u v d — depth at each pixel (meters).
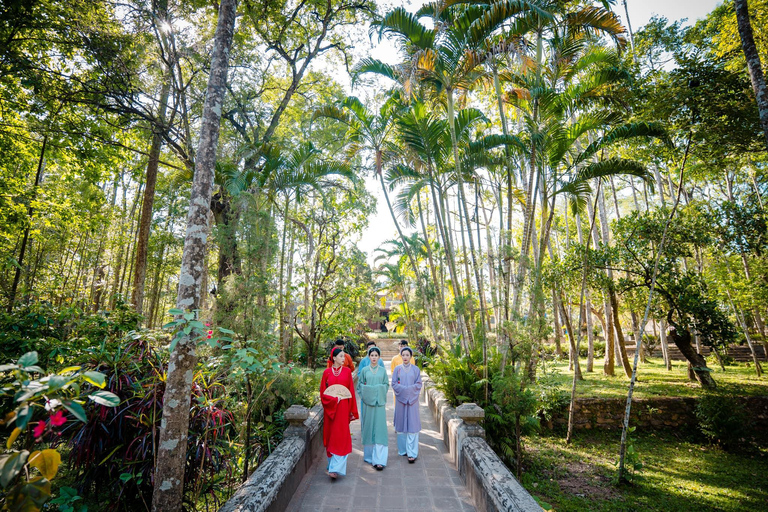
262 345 4.43
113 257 16.36
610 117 7.96
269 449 4.96
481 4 6.98
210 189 3.55
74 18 7.91
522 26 7.31
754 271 12.31
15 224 8.65
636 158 9.66
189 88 10.77
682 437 9.16
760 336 14.98
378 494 4.26
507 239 6.71
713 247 11.31
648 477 7.07
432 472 4.95
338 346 5.77
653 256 10.71
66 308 5.87
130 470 3.67
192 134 11.69
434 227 17.72
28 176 11.86
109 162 10.77
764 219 9.66
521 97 8.64
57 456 1.77
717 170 8.71
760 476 7.09
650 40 9.70
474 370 6.95
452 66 7.15
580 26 7.86
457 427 5.15
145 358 4.28
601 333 24.20
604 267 11.41
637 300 11.89
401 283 18.06
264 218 5.03
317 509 3.90
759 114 5.93
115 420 3.80
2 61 7.74
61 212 10.02
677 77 7.02
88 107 9.59
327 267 13.12
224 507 2.84
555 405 9.47
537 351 6.18
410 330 17.64
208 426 3.75
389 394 11.53
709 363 15.58
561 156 7.98
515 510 2.82
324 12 12.16
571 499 6.16
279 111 11.99
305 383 6.38
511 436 6.61
